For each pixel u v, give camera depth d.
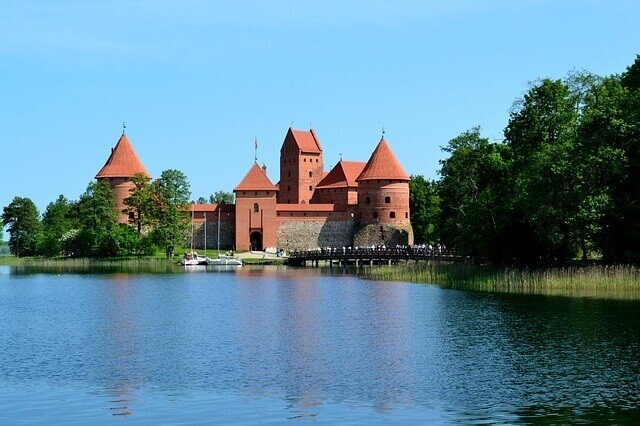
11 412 27.28
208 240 149.88
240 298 66.25
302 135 182.88
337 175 173.75
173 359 36.38
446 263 91.38
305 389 30.22
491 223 83.25
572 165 68.06
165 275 102.94
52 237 156.25
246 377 32.38
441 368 33.66
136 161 154.00
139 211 141.12
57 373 33.34
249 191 148.25
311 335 43.22
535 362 34.50
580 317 47.69
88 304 62.16
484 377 31.81
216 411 27.22
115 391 30.09
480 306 54.94
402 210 149.12
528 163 73.94
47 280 94.12
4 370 34.00
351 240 151.38
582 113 77.75
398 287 74.50
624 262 70.56
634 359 34.81
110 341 41.78
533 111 76.00
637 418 25.81
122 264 132.88
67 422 26.08
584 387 29.89
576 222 67.19
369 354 37.12
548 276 66.25
